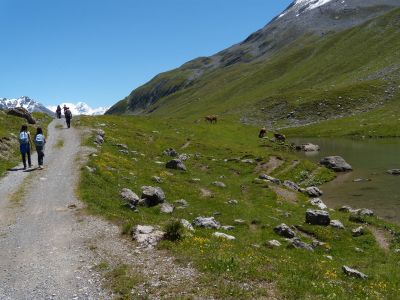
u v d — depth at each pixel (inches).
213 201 1407.5
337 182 2161.7
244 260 723.4
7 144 1724.9
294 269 739.4
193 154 2436.0
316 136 4928.6
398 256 1056.8
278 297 591.5
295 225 1258.6
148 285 618.5
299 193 1774.1
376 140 4094.5
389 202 1662.2
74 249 775.7
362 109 5713.6
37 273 673.6
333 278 774.5
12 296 595.5
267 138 3695.9
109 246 786.8
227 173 2097.7
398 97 5738.2
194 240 810.2
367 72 7234.3
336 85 7032.5
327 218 1272.1
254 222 1235.2
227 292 593.0
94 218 957.2
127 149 2177.7
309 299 586.6
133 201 1209.4
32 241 821.9
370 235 1210.6
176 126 3516.2
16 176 1352.1
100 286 621.9
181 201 1357.0
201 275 650.8
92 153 1706.4
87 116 3486.7
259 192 1644.9
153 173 1669.5
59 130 2477.9
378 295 705.6
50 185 1237.1
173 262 703.7
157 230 849.5
